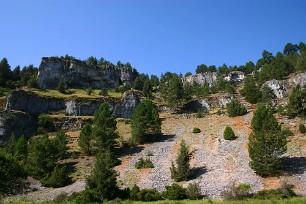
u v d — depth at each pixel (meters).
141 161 58.91
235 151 59.56
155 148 67.81
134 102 109.31
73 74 132.50
